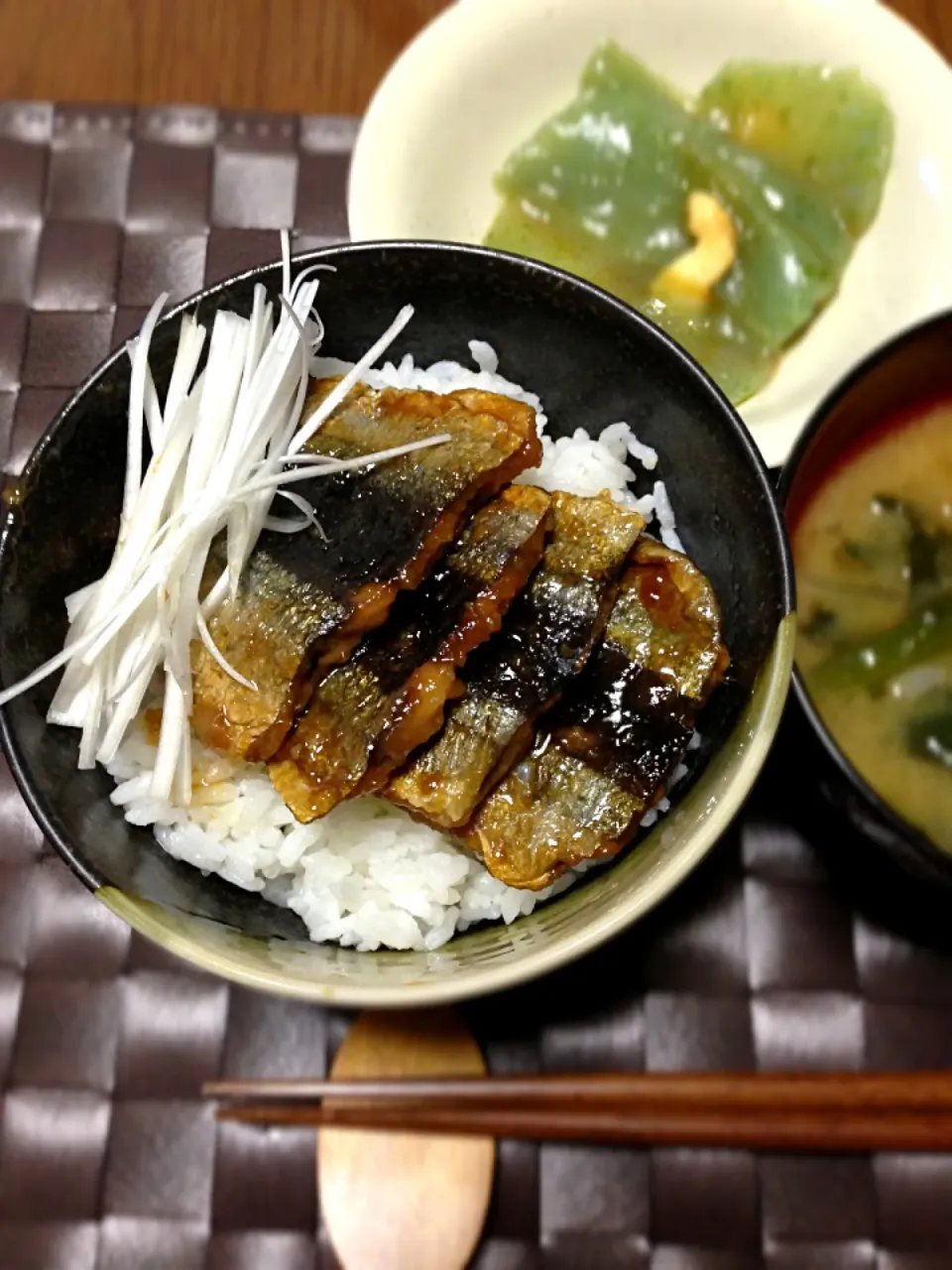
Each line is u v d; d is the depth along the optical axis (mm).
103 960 266
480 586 229
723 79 326
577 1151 256
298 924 250
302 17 339
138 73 333
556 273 238
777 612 223
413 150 304
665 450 262
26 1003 263
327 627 220
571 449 267
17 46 335
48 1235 251
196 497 237
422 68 307
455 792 224
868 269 315
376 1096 247
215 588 235
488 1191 251
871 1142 237
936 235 306
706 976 264
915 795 261
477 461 230
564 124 323
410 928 242
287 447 244
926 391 279
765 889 268
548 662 232
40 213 317
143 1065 260
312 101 331
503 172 323
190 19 338
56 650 238
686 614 242
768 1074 243
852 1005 262
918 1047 260
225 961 206
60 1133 256
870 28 312
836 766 230
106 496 246
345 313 256
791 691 237
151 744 246
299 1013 264
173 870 241
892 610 274
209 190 319
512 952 217
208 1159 255
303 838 245
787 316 309
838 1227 250
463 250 239
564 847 227
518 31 314
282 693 221
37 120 325
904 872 254
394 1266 247
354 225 296
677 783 246
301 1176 255
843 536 280
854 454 283
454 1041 260
